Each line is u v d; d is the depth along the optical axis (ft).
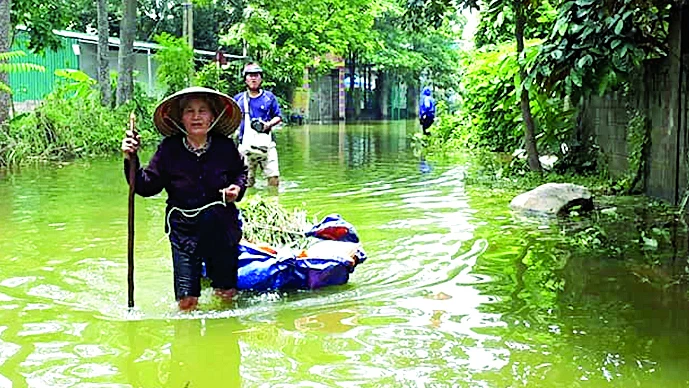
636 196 29.66
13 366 12.35
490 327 14.17
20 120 49.16
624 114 32.19
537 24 39.68
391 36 131.54
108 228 23.49
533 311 15.16
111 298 16.11
